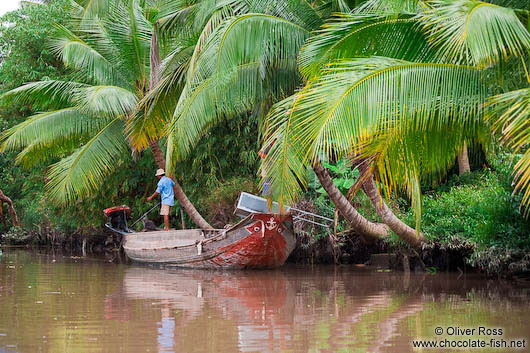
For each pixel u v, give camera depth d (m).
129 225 27.89
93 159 21.81
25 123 21.75
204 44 13.95
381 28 11.13
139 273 19.09
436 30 10.65
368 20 10.98
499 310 11.38
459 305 12.02
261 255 19.06
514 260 15.12
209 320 10.48
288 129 11.37
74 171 21.50
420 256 18.64
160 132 19.66
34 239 39.56
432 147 10.74
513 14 9.14
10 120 32.31
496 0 10.49
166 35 17.81
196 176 25.11
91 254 29.83
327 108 9.33
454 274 17.94
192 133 15.09
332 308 11.74
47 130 21.83
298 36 14.14
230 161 25.03
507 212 14.77
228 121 24.12
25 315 10.98
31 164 23.84
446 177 21.48
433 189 20.78
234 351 8.20
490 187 15.96
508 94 8.89
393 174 10.70
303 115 10.47
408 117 9.84
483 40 8.66
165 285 15.70
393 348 8.39
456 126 10.62
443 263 18.83
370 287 15.05
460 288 14.73
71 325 10.06
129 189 28.33
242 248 18.83
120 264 22.92
